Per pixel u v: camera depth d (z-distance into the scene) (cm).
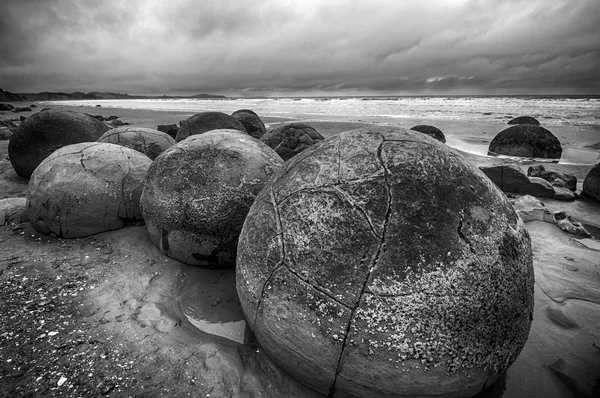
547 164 912
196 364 223
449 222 181
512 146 1029
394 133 218
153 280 309
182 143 343
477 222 186
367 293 173
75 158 382
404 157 197
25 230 390
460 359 175
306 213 197
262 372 218
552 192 624
